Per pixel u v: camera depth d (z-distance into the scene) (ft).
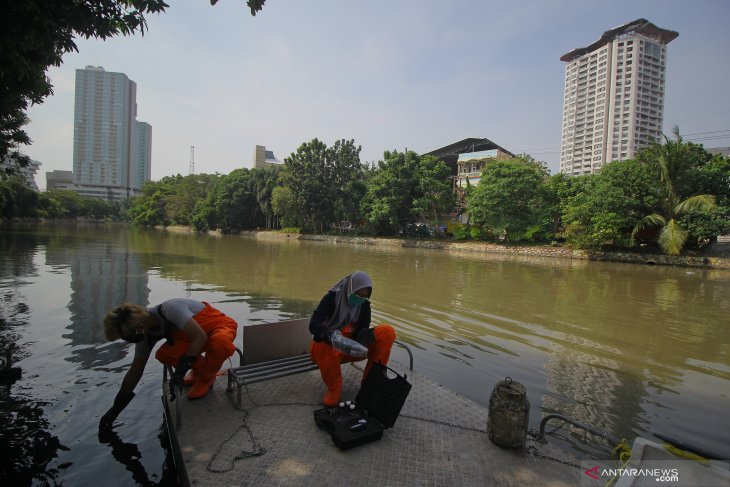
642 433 13.34
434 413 11.05
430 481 8.08
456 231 133.39
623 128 276.21
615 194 92.07
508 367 19.52
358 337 11.51
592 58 292.20
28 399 13.52
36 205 174.40
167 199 262.06
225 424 10.01
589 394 16.63
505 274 59.82
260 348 12.89
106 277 42.14
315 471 8.25
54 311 26.17
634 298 42.60
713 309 37.50
